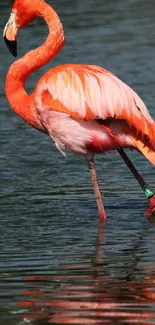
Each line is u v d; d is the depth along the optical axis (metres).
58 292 8.67
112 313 8.00
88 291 8.68
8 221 12.10
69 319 7.90
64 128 12.27
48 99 12.21
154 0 33.38
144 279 9.04
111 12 31.30
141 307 8.16
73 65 12.45
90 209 12.84
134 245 10.56
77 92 12.05
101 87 12.02
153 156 12.17
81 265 9.68
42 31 28.03
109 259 9.91
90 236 11.14
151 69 23.53
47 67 24.09
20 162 16.25
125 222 12.00
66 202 13.27
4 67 24.05
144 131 11.97
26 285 8.97
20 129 19.14
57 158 16.59
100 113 11.95
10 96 12.90
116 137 12.21
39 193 13.87
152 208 12.36
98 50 25.72
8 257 10.15
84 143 12.34
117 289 8.70
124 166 15.72
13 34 13.49
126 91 12.09
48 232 11.43
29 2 13.32
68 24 29.23
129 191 13.93
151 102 20.08
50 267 9.62
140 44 26.36
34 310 8.17
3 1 31.97
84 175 15.15
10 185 14.48
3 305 8.34
